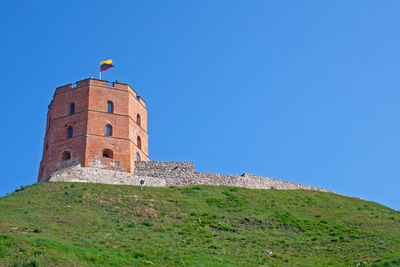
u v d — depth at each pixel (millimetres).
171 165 64312
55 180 58375
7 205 48875
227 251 42312
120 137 64562
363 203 66125
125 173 61312
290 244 46125
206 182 64125
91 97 65688
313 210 59219
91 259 35938
